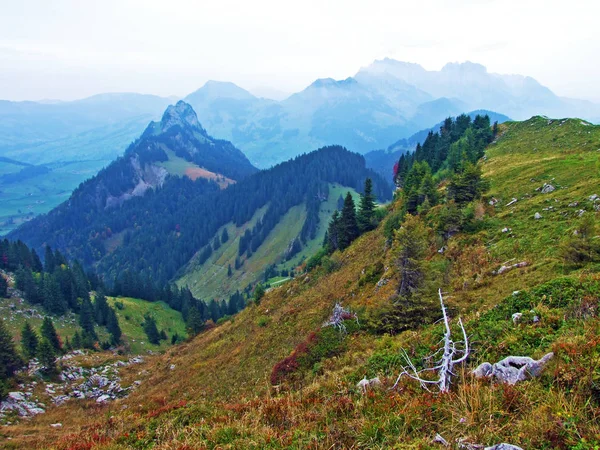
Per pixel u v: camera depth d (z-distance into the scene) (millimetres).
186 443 8961
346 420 7527
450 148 79812
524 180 39281
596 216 22906
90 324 77812
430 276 19938
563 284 11836
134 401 33188
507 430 5492
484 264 23641
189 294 123812
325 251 68812
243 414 10359
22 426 30094
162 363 48656
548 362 6777
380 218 64250
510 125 82812
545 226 25219
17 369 42781
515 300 12031
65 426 29391
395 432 6609
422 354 10711
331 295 39219
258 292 59281
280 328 35375
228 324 56938
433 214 40938
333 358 17750
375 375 10836
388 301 19875
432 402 7000
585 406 5156
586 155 40562
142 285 128625
